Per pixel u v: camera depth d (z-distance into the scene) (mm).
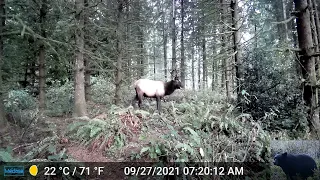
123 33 9406
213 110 7297
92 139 4695
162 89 7934
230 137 4680
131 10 10023
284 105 5980
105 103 10859
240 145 4473
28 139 4969
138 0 10594
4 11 6871
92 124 4953
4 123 5566
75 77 6949
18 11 8117
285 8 13789
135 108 8156
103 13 8539
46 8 8180
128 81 11883
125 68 9961
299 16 5707
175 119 6051
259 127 4730
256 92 6391
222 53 9570
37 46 8539
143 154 4211
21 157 3920
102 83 13117
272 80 6457
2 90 5812
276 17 13914
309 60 5551
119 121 5199
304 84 5629
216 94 11727
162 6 19594
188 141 4398
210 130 5230
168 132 5043
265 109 6078
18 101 7836
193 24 17734
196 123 5410
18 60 8508
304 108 5457
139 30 12188
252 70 6816
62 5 6699
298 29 5766
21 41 7863
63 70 9938
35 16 8320
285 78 6422
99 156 4266
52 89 10875
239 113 6469
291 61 6605
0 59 5938
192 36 18188
